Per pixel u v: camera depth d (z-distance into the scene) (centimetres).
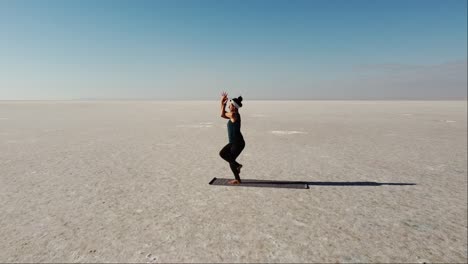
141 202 556
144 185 675
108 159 991
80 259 351
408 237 415
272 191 630
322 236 415
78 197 586
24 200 567
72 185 674
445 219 481
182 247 380
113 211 509
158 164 911
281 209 520
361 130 1950
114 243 391
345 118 3123
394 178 749
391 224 460
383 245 390
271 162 948
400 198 588
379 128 2083
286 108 6056
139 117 3350
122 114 3994
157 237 409
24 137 1587
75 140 1470
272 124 2409
